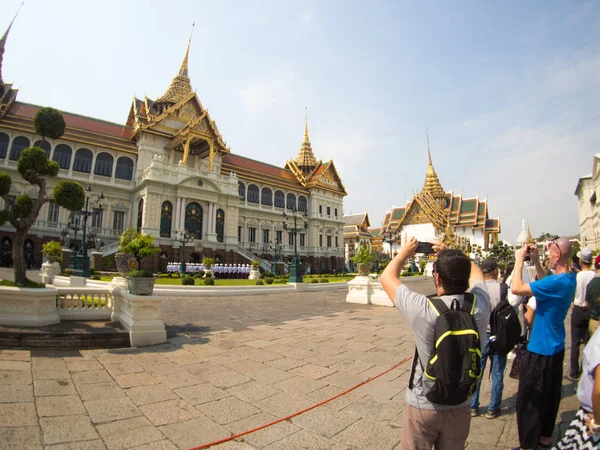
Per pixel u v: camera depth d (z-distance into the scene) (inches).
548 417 147.7
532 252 166.9
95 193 1656.0
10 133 1481.3
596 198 2283.5
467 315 89.4
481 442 157.9
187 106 1961.1
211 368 250.1
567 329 433.1
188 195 1689.2
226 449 143.8
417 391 94.2
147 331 312.7
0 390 189.6
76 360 254.2
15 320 301.3
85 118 1807.3
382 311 567.8
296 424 167.5
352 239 3474.4
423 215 3110.2
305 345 324.8
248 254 1920.5
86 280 811.4
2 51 1615.4
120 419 166.4
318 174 2672.2
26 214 332.2
